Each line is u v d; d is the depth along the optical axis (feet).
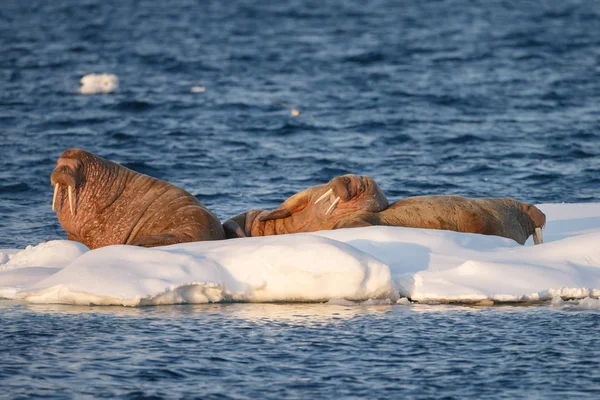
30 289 139.03
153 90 460.96
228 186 255.09
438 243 154.30
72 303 137.49
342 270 138.62
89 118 376.07
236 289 139.74
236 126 363.35
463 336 123.75
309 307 137.90
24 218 214.07
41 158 291.38
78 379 108.06
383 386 106.63
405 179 266.16
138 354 116.06
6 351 116.88
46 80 493.36
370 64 569.23
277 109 407.64
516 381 108.17
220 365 112.68
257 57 604.90
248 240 148.15
